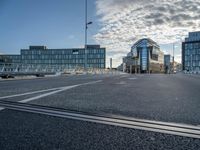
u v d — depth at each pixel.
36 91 9.25
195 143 2.94
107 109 5.22
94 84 13.94
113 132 3.41
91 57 139.38
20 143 2.91
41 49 144.38
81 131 3.45
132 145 2.85
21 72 28.78
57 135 3.24
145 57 123.69
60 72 45.44
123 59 137.38
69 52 140.50
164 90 9.95
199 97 7.44
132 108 5.36
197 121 4.09
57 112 4.83
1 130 3.47
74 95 7.95
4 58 114.00
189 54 130.25
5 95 7.85
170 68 148.00
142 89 10.47
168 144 2.89
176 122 4.01
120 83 15.12
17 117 4.34
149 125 3.80
